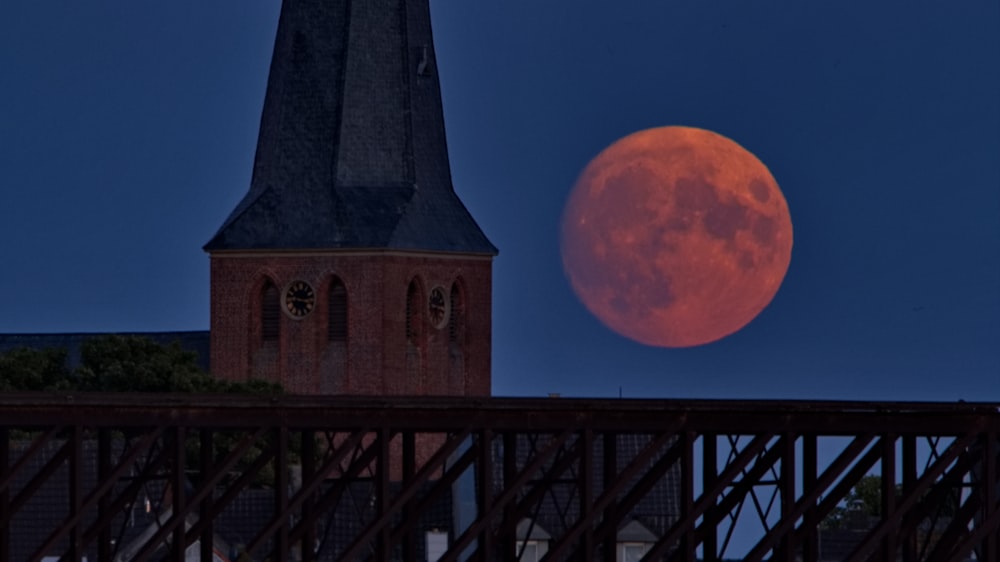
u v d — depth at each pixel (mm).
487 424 195000
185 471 190000
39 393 182875
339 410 191125
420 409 193250
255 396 188625
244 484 196375
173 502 186625
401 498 192750
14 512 189000
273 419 189125
